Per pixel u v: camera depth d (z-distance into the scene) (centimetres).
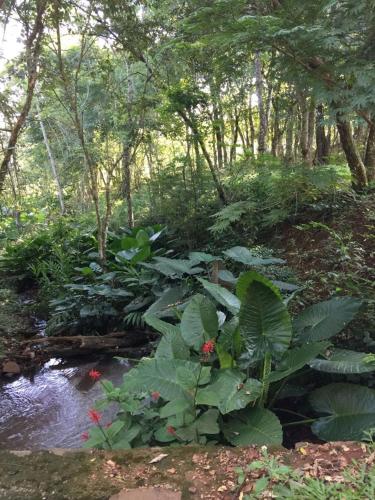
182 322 345
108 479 198
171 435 258
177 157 772
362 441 223
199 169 752
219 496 182
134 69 980
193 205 745
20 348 584
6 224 1123
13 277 862
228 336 329
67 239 930
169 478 196
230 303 350
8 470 207
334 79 357
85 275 696
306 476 183
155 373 281
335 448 205
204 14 392
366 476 178
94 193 733
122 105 793
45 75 709
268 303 269
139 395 310
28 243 934
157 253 695
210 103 761
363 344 339
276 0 419
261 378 309
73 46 935
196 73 747
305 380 340
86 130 1104
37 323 691
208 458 210
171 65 750
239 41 363
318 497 166
